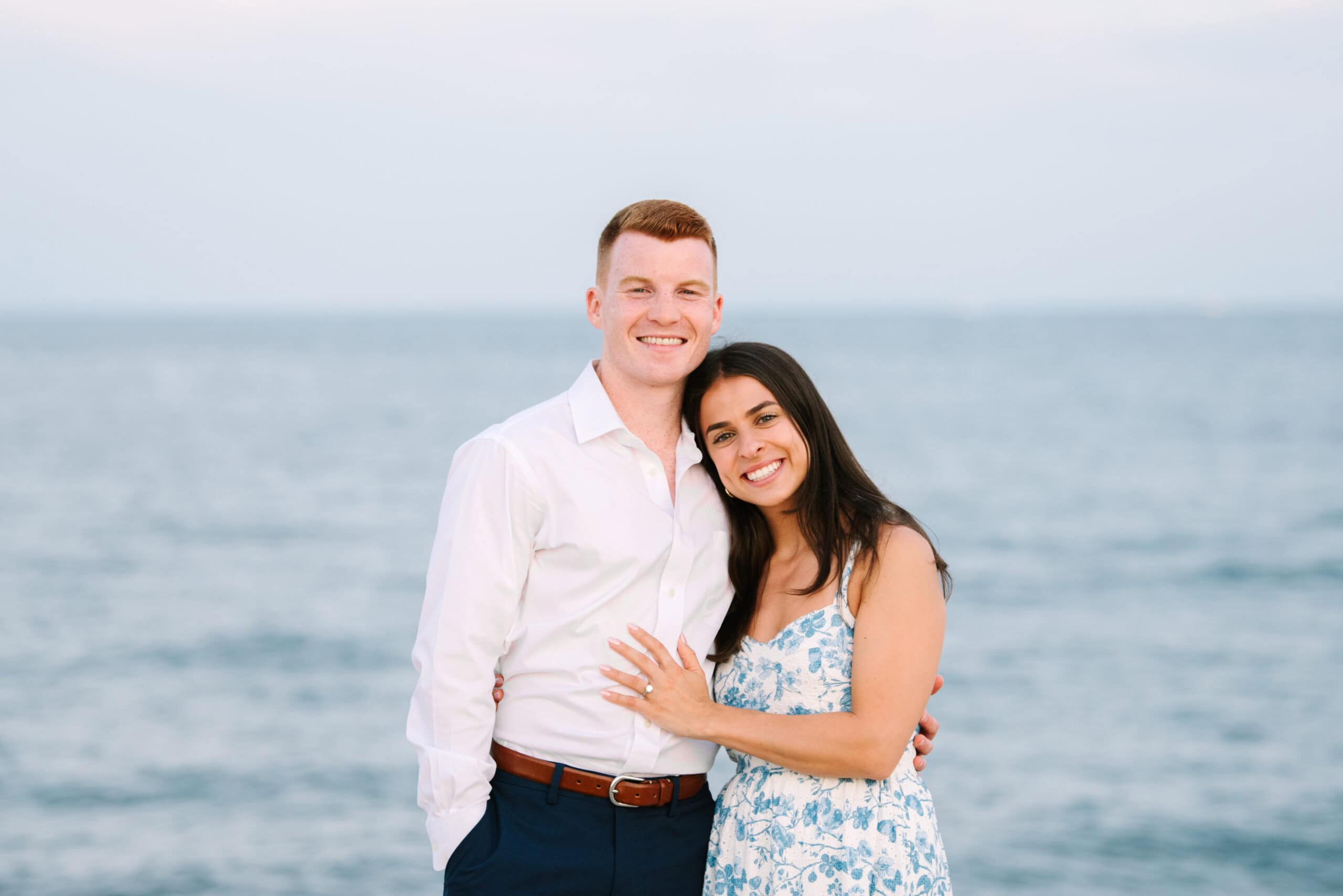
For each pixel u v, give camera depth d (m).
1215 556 19.11
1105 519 22.45
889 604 2.62
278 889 7.43
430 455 31.69
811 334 123.12
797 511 2.75
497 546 2.63
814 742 2.54
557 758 2.64
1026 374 60.44
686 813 2.71
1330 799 9.12
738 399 2.71
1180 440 34.03
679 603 2.70
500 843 2.60
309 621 14.70
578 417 2.68
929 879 2.64
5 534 20.84
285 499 24.72
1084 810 8.94
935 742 10.56
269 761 9.80
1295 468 28.50
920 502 24.58
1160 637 14.27
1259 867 8.00
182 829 8.38
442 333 140.00
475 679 2.62
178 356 81.62
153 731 10.56
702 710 2.59
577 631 2.63
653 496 2.71
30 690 11.85
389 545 19.81
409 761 9.86
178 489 26.03
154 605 15.55
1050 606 16.02
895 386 52.88
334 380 58.03
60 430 37.00
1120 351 81.75
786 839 2.59
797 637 2.70
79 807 8.76
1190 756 10.13
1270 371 59.88
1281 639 14.12
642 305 2.65
